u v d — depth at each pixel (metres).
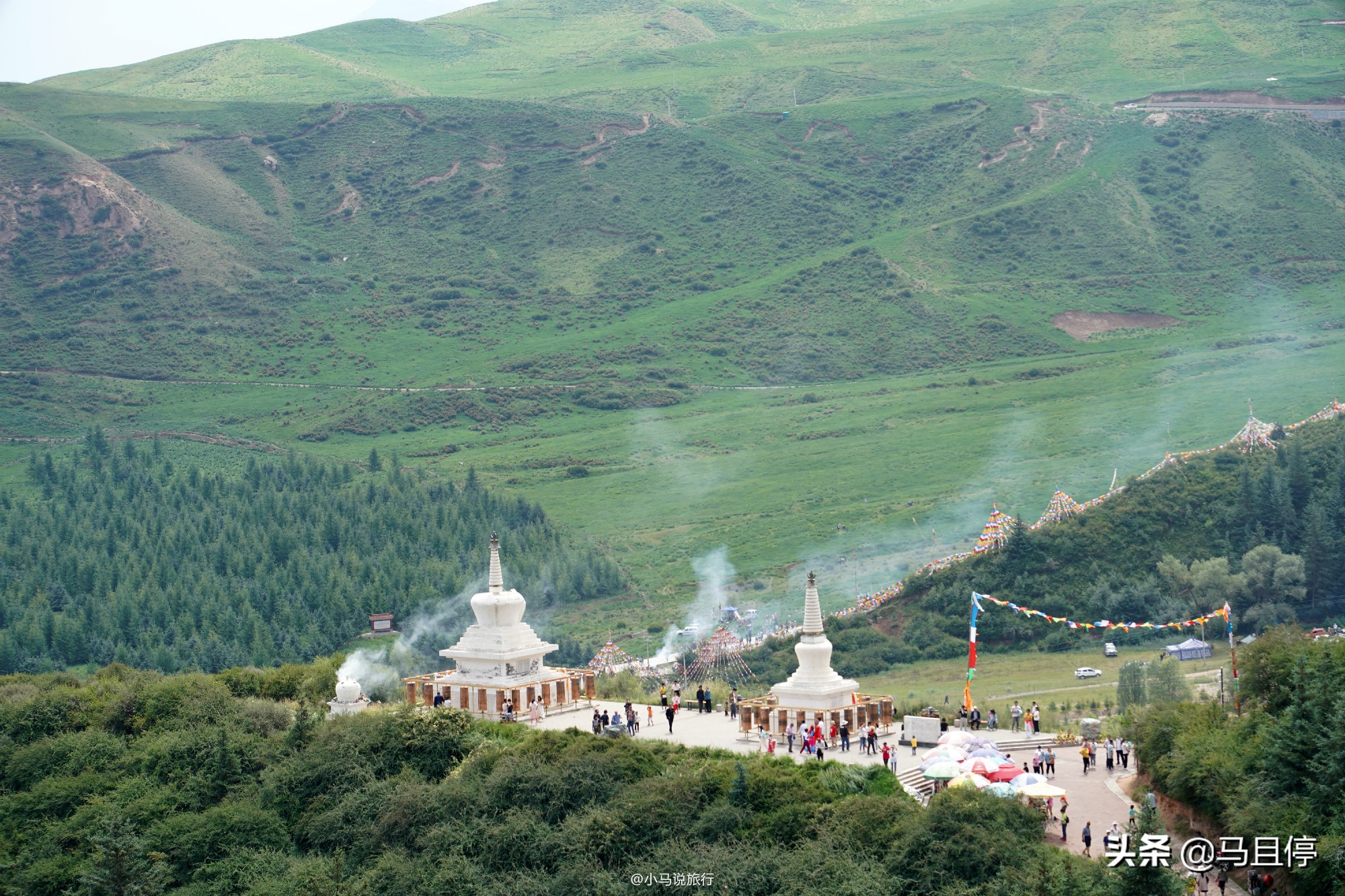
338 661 106.44
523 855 71.25
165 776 85.31
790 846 67.56
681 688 103.62
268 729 89.50
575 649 156.38
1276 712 74.88
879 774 72.81
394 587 176.62
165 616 169.50
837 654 141.00
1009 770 70.44
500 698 87.62
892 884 62.44
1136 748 78.75
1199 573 143.12
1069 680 122.94
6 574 188.12
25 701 98.12
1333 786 63.28
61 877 76.88
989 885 60.81
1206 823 69.56
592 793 73.75
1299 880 61.44
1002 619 143.12
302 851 78.50
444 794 75.44
